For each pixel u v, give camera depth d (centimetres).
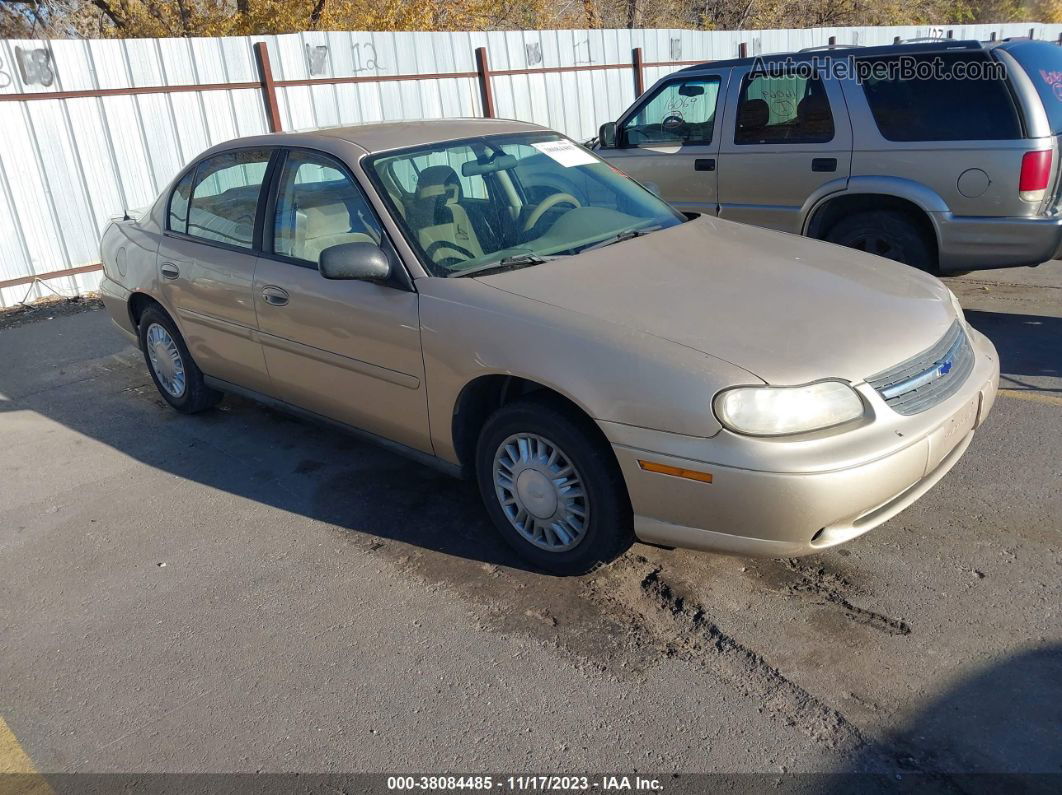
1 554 393
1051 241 541
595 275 345
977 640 286
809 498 270
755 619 307
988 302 648
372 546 375
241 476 452
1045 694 261
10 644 328
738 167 660
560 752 256
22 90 779
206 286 455
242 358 453
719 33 1466
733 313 311
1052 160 542
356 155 388
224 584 355
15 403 580
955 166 558
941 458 303
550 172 430
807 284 337
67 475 468
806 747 250
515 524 346
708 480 278
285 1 1475
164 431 518
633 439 289
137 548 388
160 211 510
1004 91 538
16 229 798
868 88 587
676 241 386
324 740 267
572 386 300
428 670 295
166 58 864
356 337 375
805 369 280
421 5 1556
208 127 908
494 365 321
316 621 326
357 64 1012
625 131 743
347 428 416
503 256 367
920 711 259
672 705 270
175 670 305
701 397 277
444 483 426
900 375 293
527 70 1195
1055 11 3078
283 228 417
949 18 2705
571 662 293
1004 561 328
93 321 761
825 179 614
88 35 1725
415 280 353
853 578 326
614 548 318
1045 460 400
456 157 406
